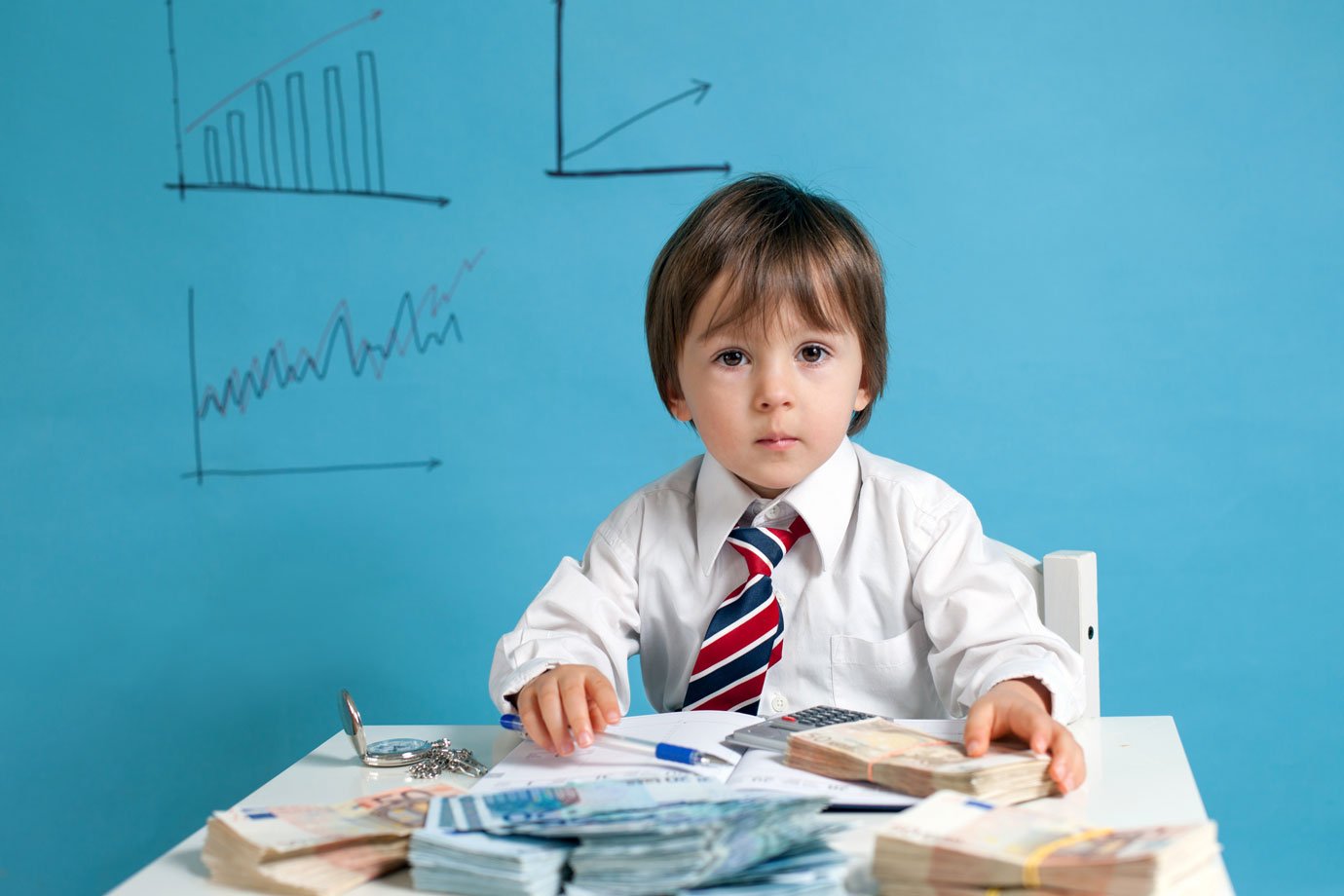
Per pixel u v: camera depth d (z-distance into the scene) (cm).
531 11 168
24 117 174
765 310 93
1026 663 82
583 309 170
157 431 174
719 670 97
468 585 173
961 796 61
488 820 59
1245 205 162
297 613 174
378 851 60
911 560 102
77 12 173
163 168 173
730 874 53
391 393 172
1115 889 50
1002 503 167
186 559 174
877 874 55
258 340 173
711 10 166
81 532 175
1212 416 164
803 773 70
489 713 173
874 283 102
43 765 177
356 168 171
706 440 97
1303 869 165
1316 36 160
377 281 171
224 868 61
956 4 164
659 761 75
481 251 170
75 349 174
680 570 105
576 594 100
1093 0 162
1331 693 164
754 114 166
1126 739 80
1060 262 164
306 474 173
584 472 171
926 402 166
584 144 168
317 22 170
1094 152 163
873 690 102
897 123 165
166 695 175
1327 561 163
